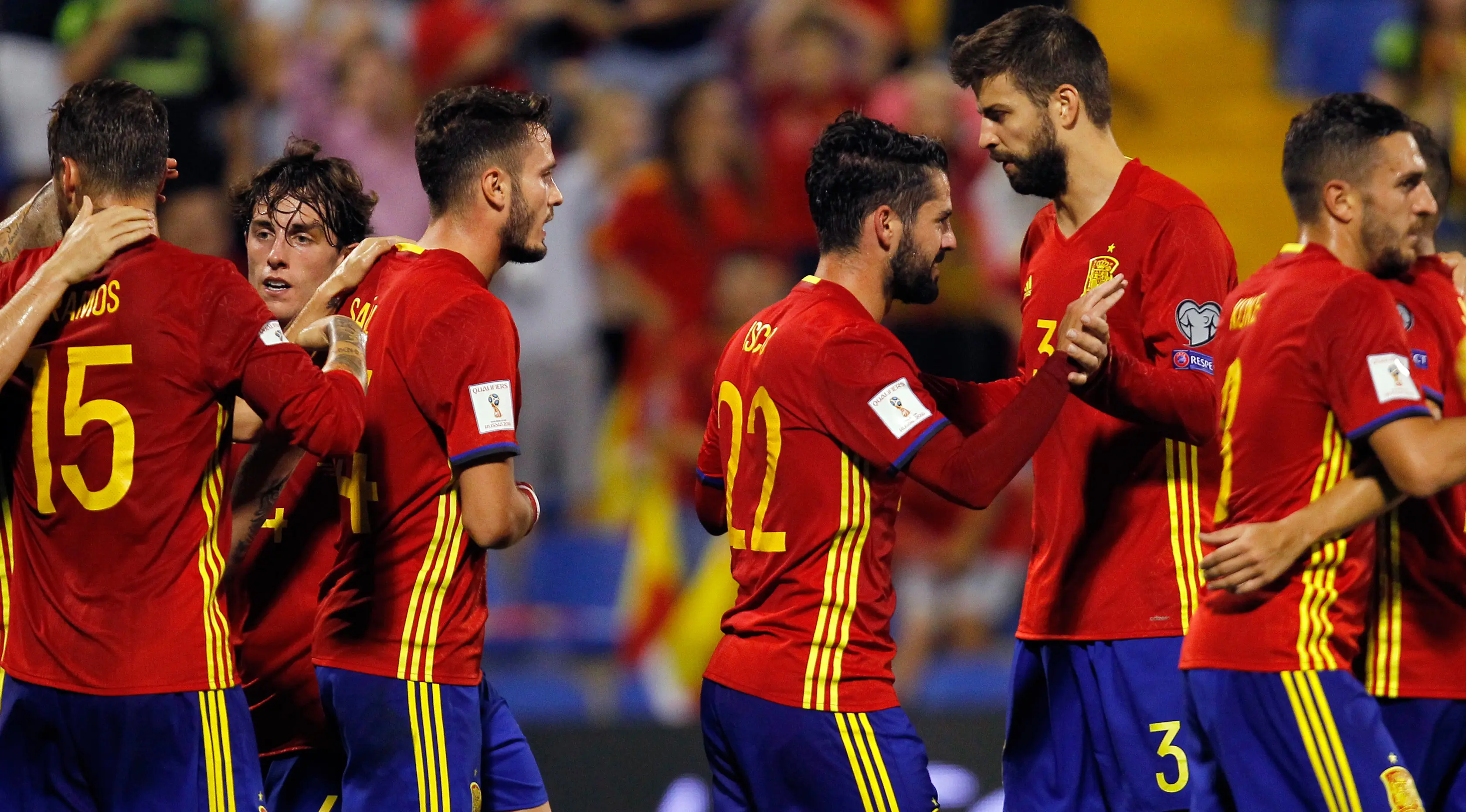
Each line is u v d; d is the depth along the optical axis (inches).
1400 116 452.1
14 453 434.9
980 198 1146.7
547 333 1114.7
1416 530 470.0
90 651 425.1
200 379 429.7
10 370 413.1
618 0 1262.3
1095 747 505.7
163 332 424.2
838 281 475.8
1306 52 1391.5
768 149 1205.7
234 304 431.5
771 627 460.8
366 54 1170.6
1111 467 499.5
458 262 473.4
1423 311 469.4
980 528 1063.0
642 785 781.3
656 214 1157.7
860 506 457.1
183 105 1091.3
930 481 446.9
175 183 1080.2
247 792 438.6
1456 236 1203.9
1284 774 437.1
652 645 1036.5
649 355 1134.4
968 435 534.0
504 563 1073.5
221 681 438.3
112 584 426.0
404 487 462.3
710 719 478.6
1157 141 1375.5
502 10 1247.5
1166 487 496.4
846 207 470.6
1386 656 475.5
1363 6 1363.2
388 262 488.7
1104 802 511.8
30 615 434.3
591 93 1205.7
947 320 1114.7
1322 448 437.7
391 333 462.9
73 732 428.8
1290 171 462.9
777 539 461.7
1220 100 1386.6
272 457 478.9
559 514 1099.3
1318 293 436.8
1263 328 449.4
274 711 510.9
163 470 426.9
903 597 1051.3
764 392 463.5
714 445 512.7
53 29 1143.6
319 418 428.5
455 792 465.1
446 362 452.8
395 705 462.0
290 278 521.3
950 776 786.2
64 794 438.3
